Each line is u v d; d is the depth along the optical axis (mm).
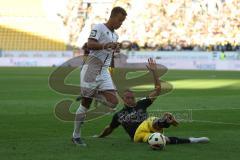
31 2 111812
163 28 99438
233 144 18188
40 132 21359
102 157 15633
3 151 16672
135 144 18109
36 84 53906
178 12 99375
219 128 22891
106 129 19594
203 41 96312
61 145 17922
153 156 15781
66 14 107688
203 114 28438
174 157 15633
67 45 106688
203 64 92062
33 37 108500
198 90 46625
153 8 101188
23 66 101938
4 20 109938
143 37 100125
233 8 95812
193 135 20609
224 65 90812
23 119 25719
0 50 104500
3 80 60312
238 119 26219
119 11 17859
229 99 38000
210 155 16047
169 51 93250
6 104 33469
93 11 104375
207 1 97125
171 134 20906
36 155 15961
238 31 94375
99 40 17812
